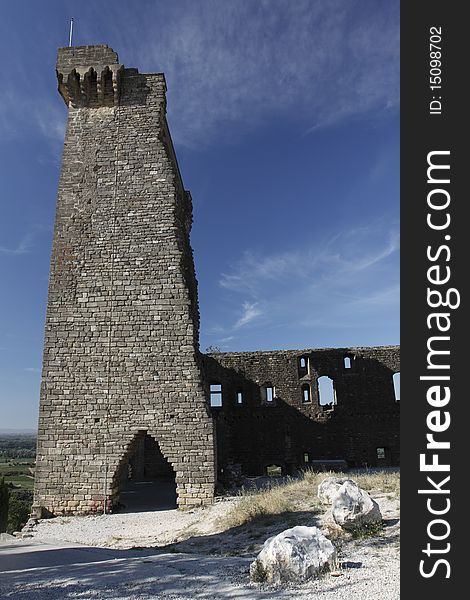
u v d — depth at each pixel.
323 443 32.91
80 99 23.36
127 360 19.98
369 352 33.97
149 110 22.89
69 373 19.95
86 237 21.44
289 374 34.16
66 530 16.55
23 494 51.69
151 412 19.44
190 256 30.06
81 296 20.75
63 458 19.17
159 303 20.50
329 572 7.86
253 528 13.22
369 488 15.45
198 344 29.08
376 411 33.00
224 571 8.88
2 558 11.54
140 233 21.33
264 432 33.41
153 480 30.89
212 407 33.72
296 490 16.59
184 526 15.75
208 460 18.86
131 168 22.19
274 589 7.25
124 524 17.00
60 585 8.27
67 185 22.17
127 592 7.57
